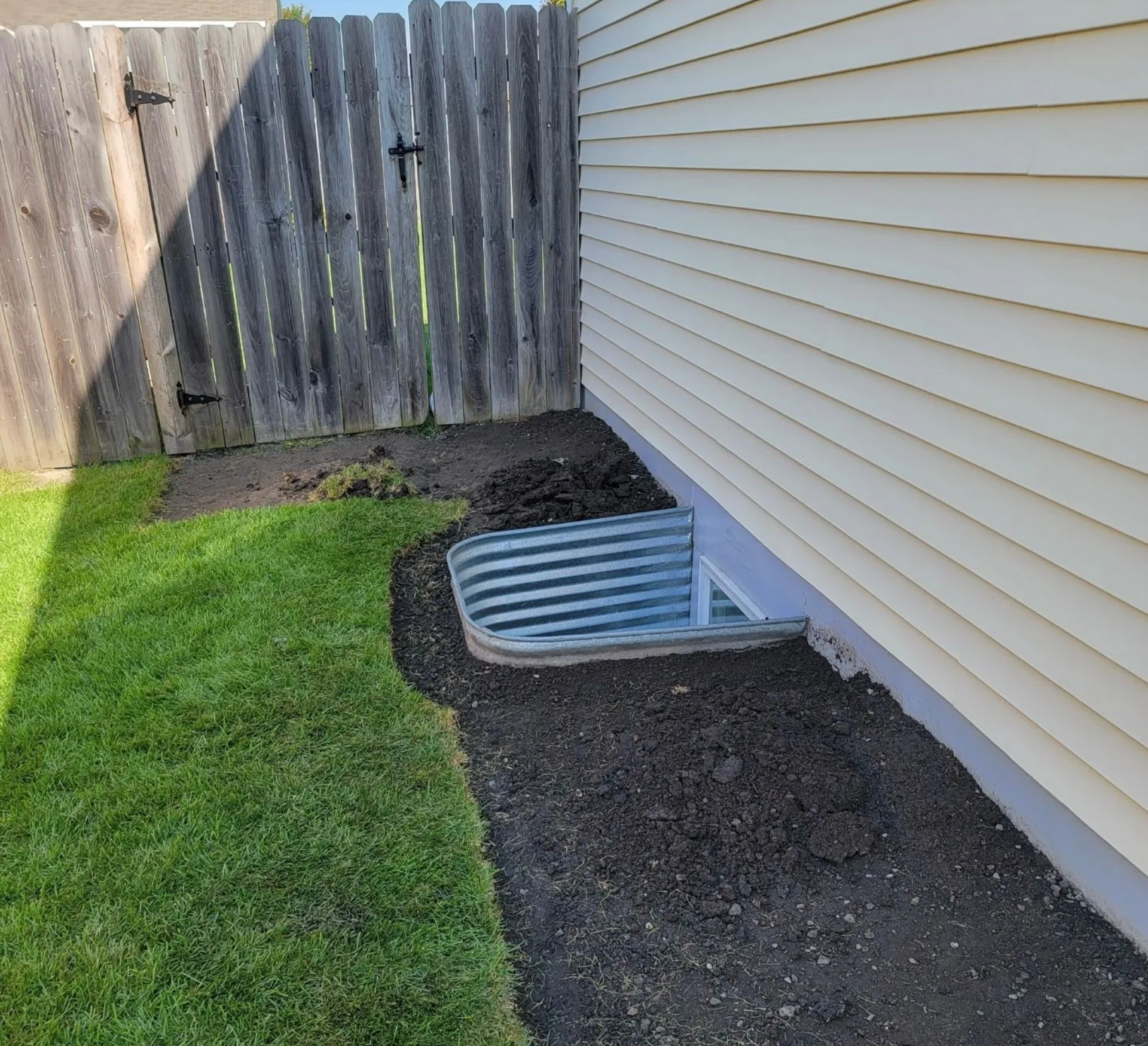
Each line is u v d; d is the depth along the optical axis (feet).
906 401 8.02
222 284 16.88
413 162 16.94
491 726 9.41
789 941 6.78
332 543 13.24
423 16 16.11
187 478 16.53
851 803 7.94
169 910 7.08
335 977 6.51
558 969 6.66
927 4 7.12
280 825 7.95
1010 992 6.28
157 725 9.30
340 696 9.77
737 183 10.78
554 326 18.58
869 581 9.00
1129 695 6.03
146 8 40.16
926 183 7.37
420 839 7.81
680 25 11.92
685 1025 6.19
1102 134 5.67
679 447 13.82
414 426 18.66
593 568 13.33
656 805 8.05
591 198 17.02
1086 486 6.15
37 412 16.70
